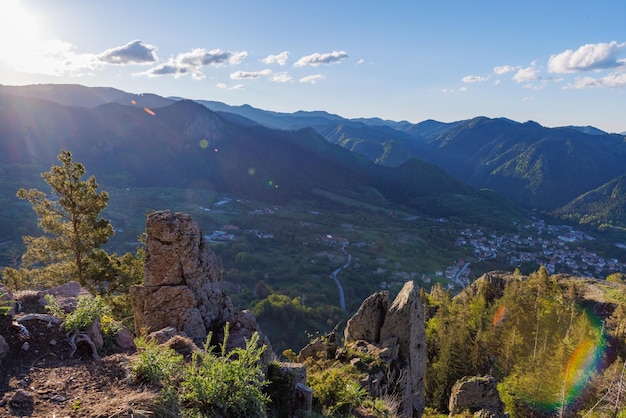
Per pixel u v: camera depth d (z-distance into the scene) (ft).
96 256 80.23
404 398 54.34
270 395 28.73
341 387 38.11
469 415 71.36
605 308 167.22
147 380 21.24
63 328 24.91
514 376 136.67
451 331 138.31
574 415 119.85
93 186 79.46
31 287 76.18
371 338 64.39
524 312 167.53
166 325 40.16
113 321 28.96
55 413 17.83
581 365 135.95
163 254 42.91
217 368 22.29
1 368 20.85
